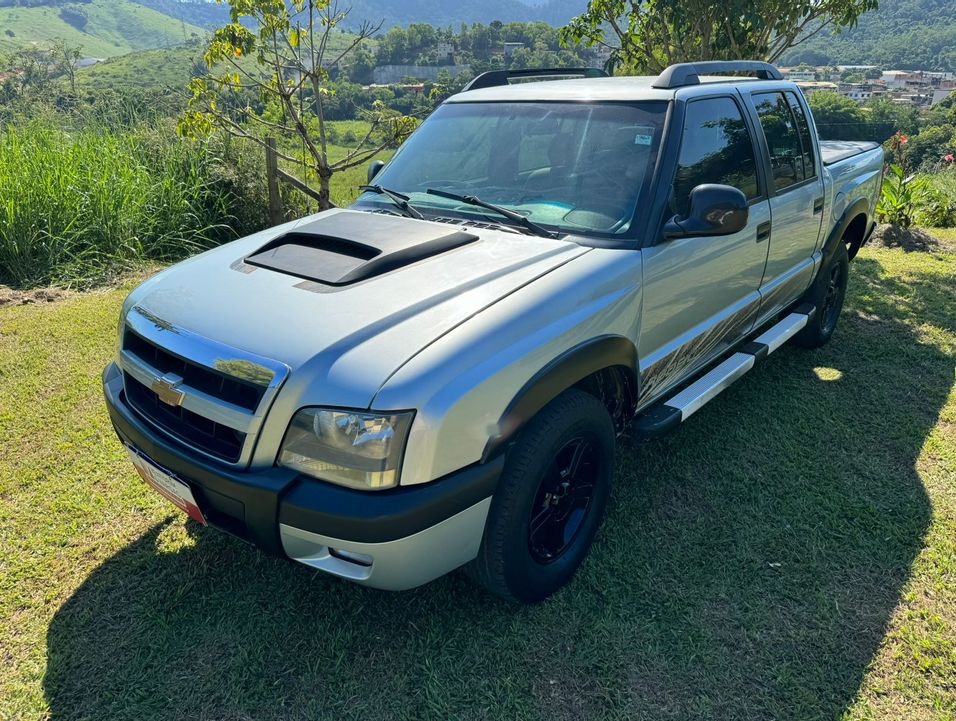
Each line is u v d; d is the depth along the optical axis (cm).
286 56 671
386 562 213
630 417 310
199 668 246
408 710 230
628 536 313
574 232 292
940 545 307
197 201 787
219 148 820
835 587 283
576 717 228
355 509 206
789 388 459
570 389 261
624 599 276
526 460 238
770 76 422
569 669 245
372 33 732
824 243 470
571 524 283
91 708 231
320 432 209
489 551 242
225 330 232
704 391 337
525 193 316
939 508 333
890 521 324
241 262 278
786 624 265
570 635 259
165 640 257
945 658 249
